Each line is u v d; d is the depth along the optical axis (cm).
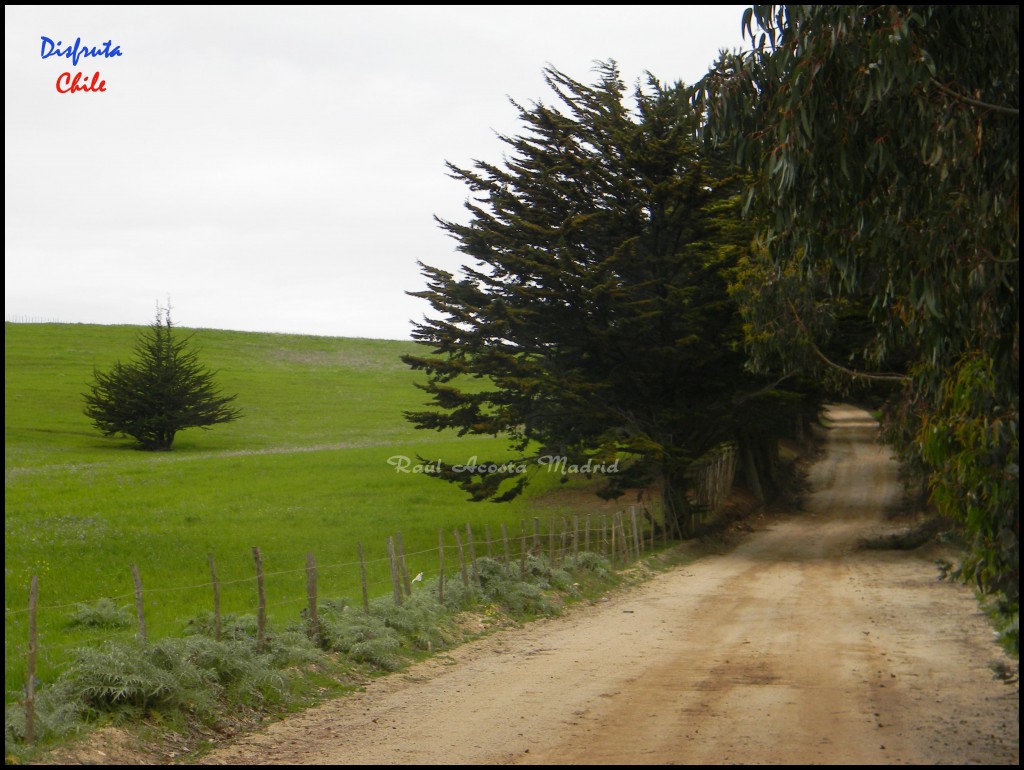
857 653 1522
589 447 3634
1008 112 1018
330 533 3678
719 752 930
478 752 961
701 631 1817
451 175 3509
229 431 7894
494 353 3431
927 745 943
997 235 1058
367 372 11688
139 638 1167
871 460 6912
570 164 3466
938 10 1014
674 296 3328
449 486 5116
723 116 1141
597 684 1309
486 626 1880
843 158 1082
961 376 1023
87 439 7112
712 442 3866
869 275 1736
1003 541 925
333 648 1480
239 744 1034
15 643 1567
